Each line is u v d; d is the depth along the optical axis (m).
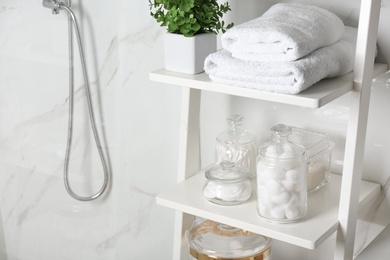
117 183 2.07
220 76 1.35
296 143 1.50
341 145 1.59
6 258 2.40
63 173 2.18
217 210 1.48
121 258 2.16
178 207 1.52
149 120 1.93
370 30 1.28
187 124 1.64
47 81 2.11
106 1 1.88
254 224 1.40
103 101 2.00
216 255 1.55
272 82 1.27
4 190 2.37
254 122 1.71
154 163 1.96
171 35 1.44
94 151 2.08
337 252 1.44
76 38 1.98
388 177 1.56
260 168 1.41
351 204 1.40
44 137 2.19
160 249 2.05
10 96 2.21
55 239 2.29
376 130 1.54
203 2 1.47
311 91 1.27
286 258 1.78
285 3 1.47
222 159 1.64
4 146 2.30
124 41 1.89
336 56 1.33
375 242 1.62
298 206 1.40
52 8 1.99
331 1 1.51
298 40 1.25
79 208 2.19
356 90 1.32
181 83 1.41
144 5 1.81
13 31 2.12
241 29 1.31
